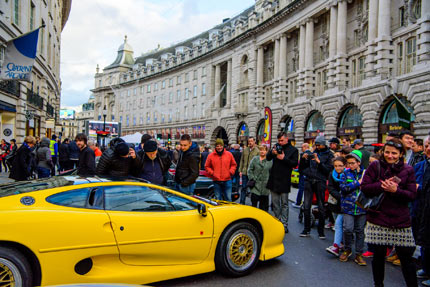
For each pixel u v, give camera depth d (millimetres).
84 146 7621
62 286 2006
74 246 3680
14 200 3645
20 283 3395
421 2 19297
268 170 7723
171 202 4523
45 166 9594
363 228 5469
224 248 4664
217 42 49500
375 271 4082
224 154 8414
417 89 18391
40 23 22891
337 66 25844
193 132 54719
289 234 7277
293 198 12375
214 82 50938
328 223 8289
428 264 4707
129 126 73250
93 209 3951
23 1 19094
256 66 40031
